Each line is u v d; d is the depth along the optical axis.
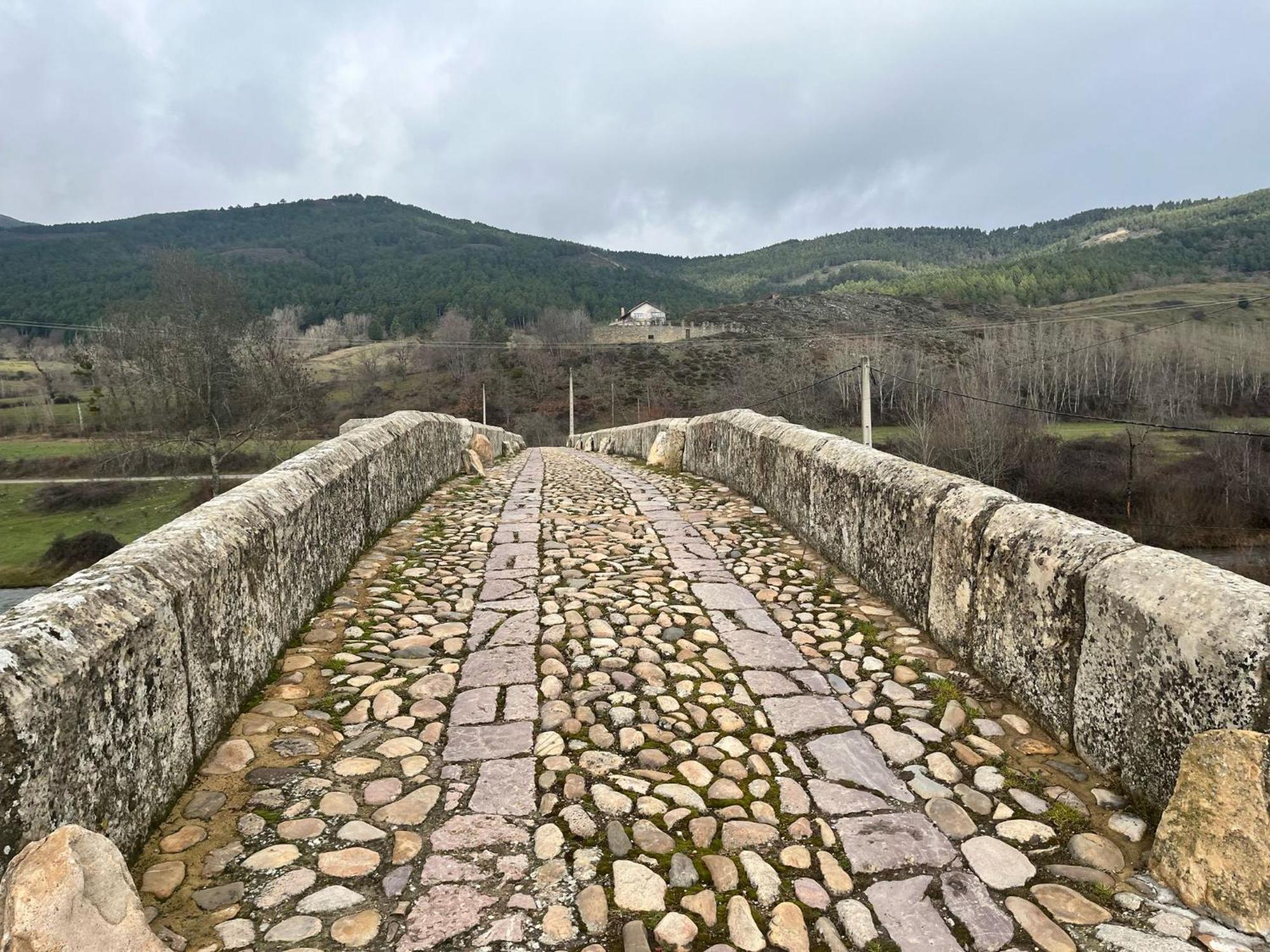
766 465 7.51
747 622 4.29
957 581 3.67
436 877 2.12
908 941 1.92
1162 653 2.34
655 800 2.54
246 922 1.92
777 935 1.93
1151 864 2.15
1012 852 2.28
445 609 4.48
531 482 10.36
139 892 2.01
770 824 2.42
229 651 3.00
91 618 2.10
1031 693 3.07
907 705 3.26
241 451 30.95
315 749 2.84
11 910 1.52
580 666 3.65
